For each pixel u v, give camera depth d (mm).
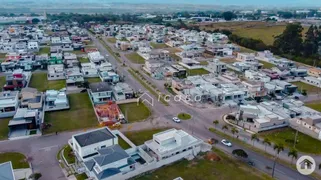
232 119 84125
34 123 75875
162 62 149375
